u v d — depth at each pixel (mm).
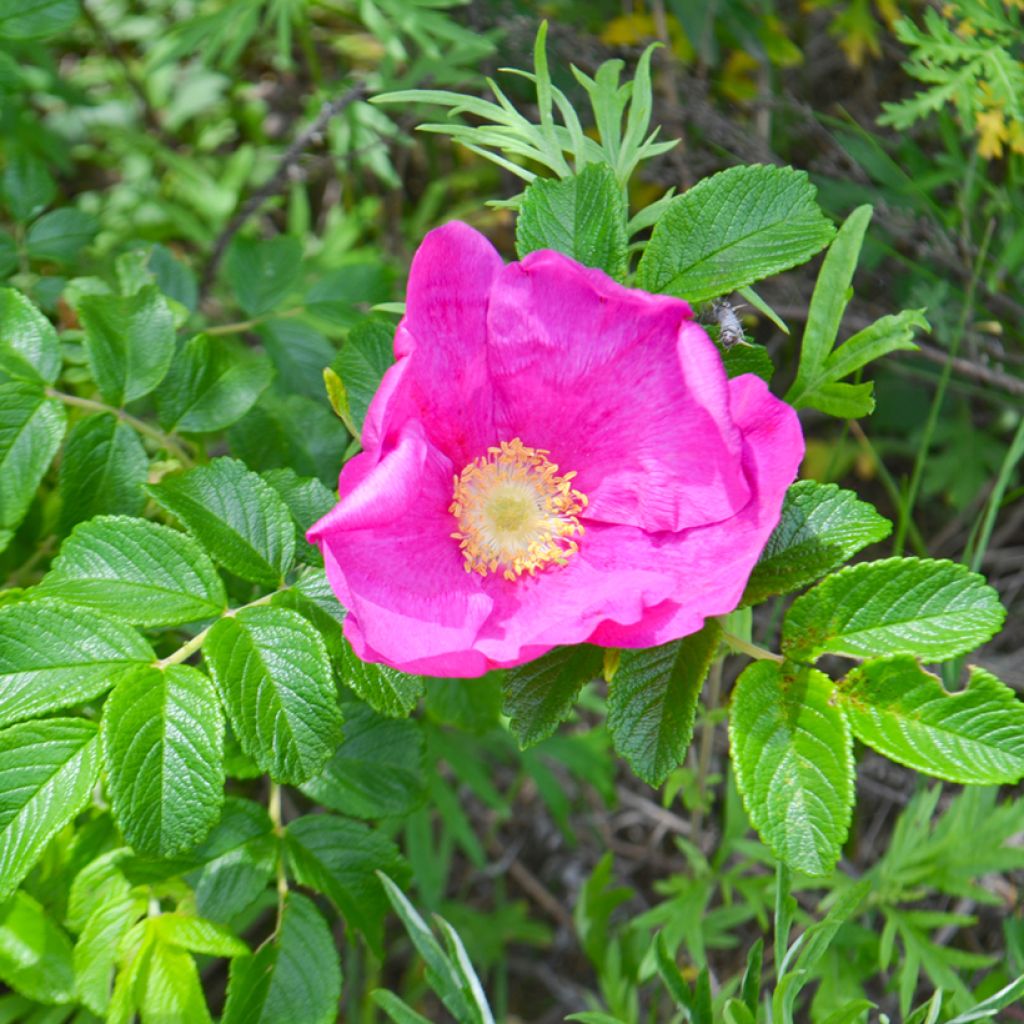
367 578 250
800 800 233
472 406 263
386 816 297
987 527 376
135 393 308
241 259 388
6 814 237
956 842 365
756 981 259
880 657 238
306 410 343
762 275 261
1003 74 384
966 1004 354
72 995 276
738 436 236
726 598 230
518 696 250
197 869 281
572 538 263
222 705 260
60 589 255
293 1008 272
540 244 267
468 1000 262
